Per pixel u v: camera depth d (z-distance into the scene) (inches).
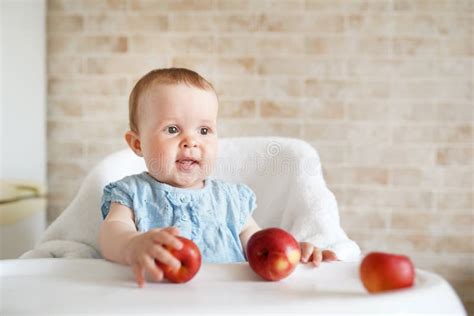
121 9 78.3
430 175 78.7
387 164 78.7
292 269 25.7
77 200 44.2
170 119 36.4
